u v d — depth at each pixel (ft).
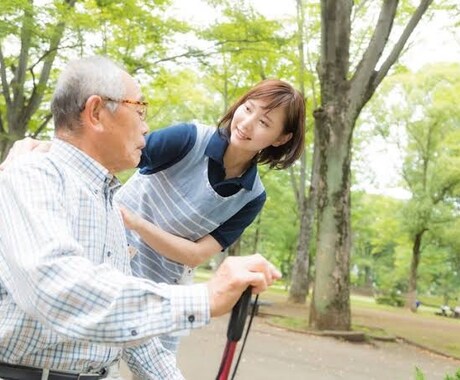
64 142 4.87
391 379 25.04
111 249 5.03
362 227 98.37
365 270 138.51
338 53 36.19
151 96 50.70
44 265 3.78
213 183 7.81
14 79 42.86
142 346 5.77
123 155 4.97
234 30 41.29
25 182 4.30
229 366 4.04
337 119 36.42
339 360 27.94
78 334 3.70
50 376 4.66
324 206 37.09
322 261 37.09
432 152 79.77
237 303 3.93
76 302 3.72
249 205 8.29
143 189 8.21
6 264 4.19
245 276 3.78
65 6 34.99
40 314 3.79
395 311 72.79
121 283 3.76
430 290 115.65
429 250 91.09
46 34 35.14
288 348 29.58
